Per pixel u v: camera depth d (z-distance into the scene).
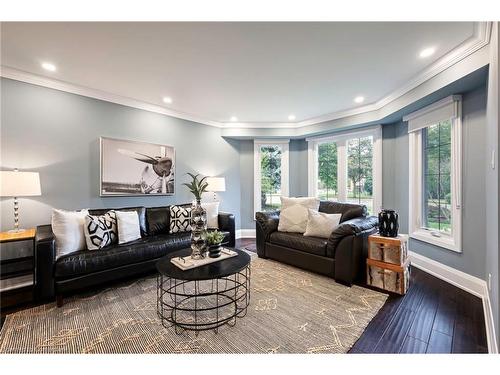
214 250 2.05
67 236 2.28
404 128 3.54
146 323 1.82
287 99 3.46
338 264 2.55
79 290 2.37
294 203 3.44
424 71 2.52
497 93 1.29
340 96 3.35
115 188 3.32
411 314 1.94
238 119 4.61
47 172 2.78
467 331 1.71
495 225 1.51
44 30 1.86
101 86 2.99
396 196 3.72
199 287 2.47
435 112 2.78
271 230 3.37
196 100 3.52
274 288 2.44
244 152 5.20
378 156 3.89
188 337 1.65
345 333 1.69
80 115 3.02
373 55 2.23
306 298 2.22
